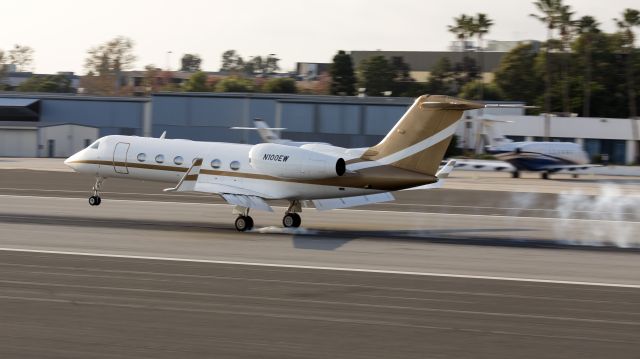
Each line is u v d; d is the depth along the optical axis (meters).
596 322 49.78
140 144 101.19
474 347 43.72
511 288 60.50
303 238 86.88
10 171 188.12
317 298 55.19
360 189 89.56
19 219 98.62
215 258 71.88
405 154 88.06
